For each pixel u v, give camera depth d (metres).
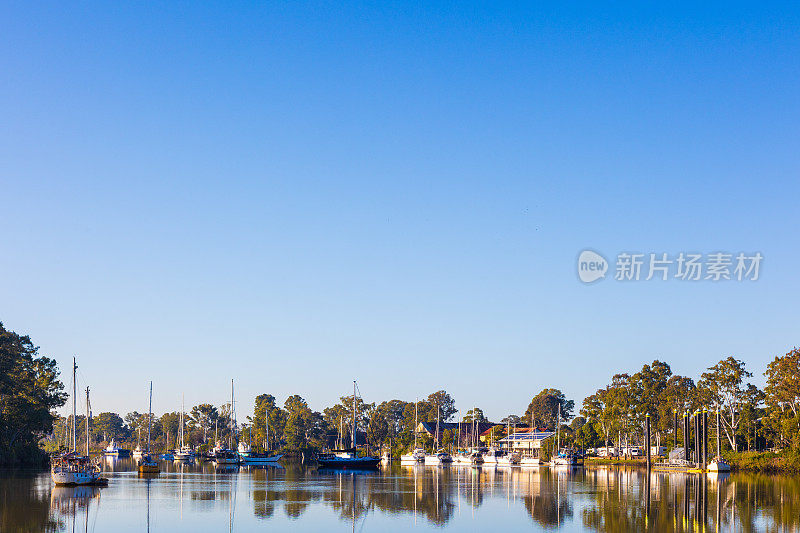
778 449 180.38
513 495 102.94
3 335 152.50
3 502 87.56
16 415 147.88
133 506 85.81
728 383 192.62
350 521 75.44
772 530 69.88
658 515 80.50
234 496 98.56
